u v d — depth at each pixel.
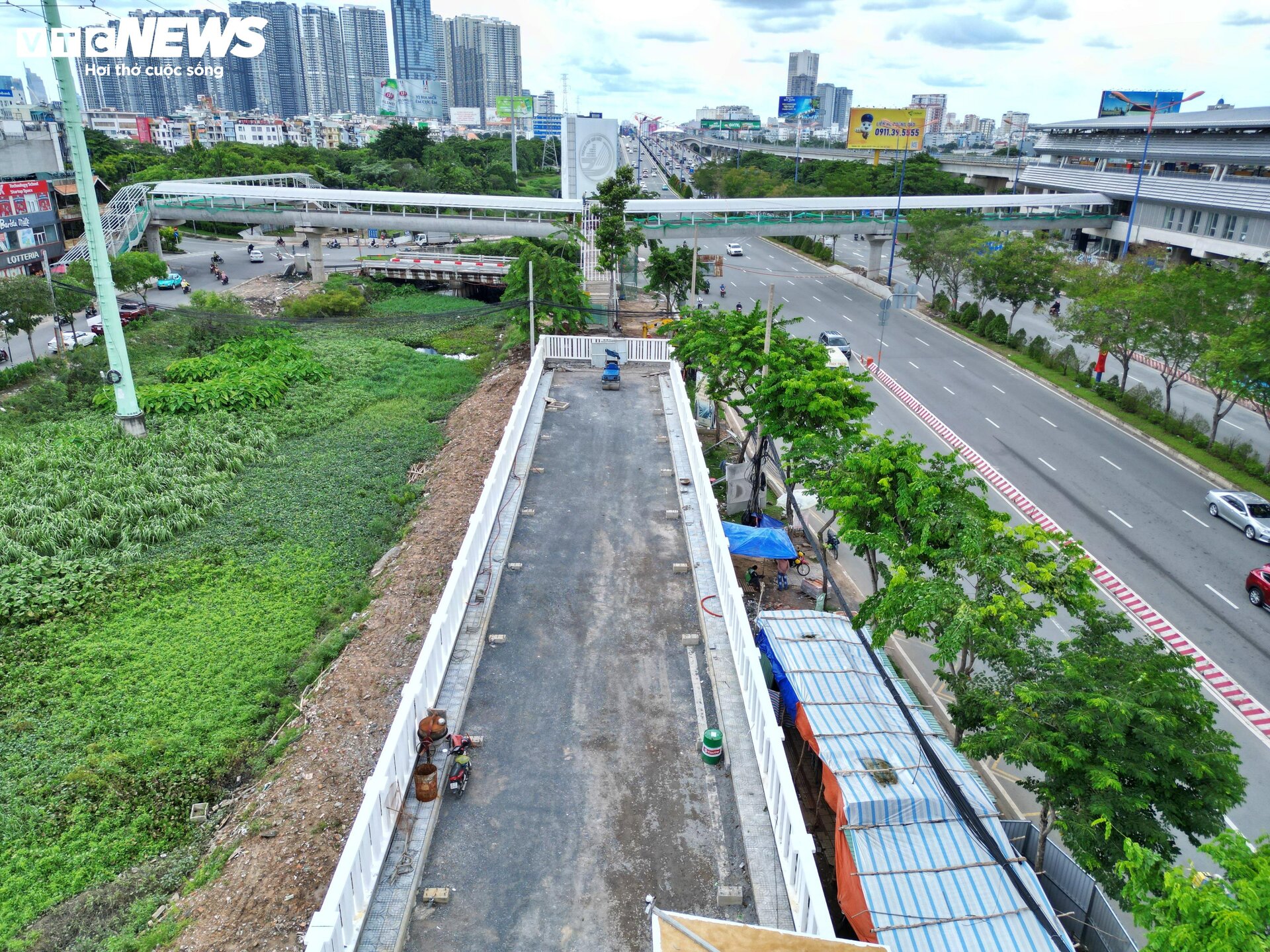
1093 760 13.05
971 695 15.30
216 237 99.50
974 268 58.56
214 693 20.83
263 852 15.30
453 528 27.58
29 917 14.77
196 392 40.22
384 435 38.12
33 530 27.56
